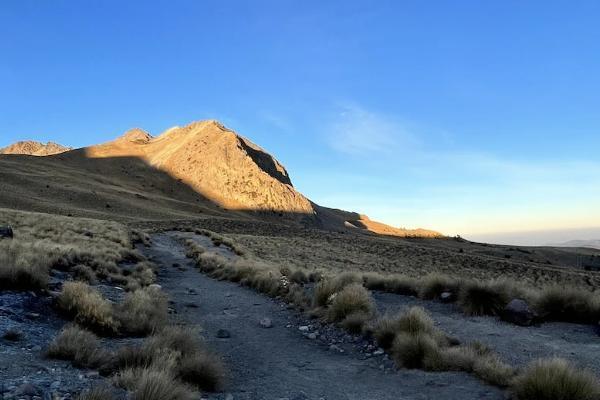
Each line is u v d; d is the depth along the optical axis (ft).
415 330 36.27
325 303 50.60
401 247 274.16
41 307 38.29
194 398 22.62
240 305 57.88
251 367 32.81
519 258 471.21
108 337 35.70
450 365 30.37
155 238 180.34
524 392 24.02
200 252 125.08
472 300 46.21
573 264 505.66
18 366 24.38
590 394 23.18
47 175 597.52
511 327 40.63
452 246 524.11
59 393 20.67
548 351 33.40
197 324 44.50
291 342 40.86
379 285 59.88
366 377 30.63
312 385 28.86
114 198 524.93
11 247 57.36
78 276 56.70
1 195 396.98
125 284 63.87
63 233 115.65
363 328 40.09
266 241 223.71
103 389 20.65
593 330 39.52
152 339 29.84
